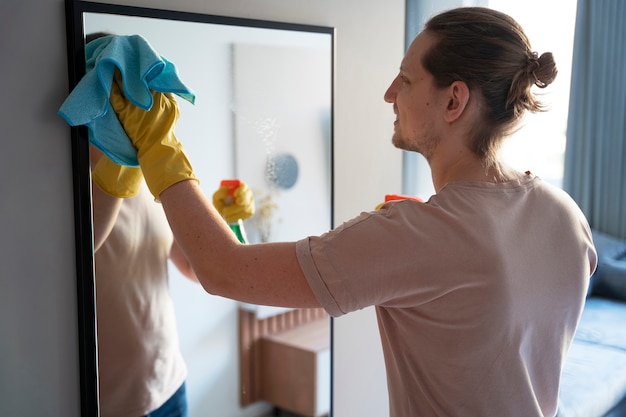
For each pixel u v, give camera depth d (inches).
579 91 127.2
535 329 34.7
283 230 55.7
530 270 33.8
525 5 101.4
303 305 34.1
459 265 32.5
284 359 56.9
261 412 55.4
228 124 50.8
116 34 42.9
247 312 53.4
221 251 35.3
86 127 41.8
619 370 91.4
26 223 41.0
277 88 53.3
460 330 33.4
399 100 37.4
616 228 130.6
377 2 61.7
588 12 125.2
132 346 46.0
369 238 33.0
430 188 69.2
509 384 33.9
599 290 120.4
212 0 48.5
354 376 65.0
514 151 109.8
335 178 60.5
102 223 43.3
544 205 35.6
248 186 52.8
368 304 33.6
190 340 49.8
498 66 33.4
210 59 48.8
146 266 46.1
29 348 42.1
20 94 39.9
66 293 43.3
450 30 34.4
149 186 38.5
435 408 35.5
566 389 85.3
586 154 129.0
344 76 59.8
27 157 40.6
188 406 50.2
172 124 40.0
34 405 42.6
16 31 39.3
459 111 34.3
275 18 53.0
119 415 45.8
